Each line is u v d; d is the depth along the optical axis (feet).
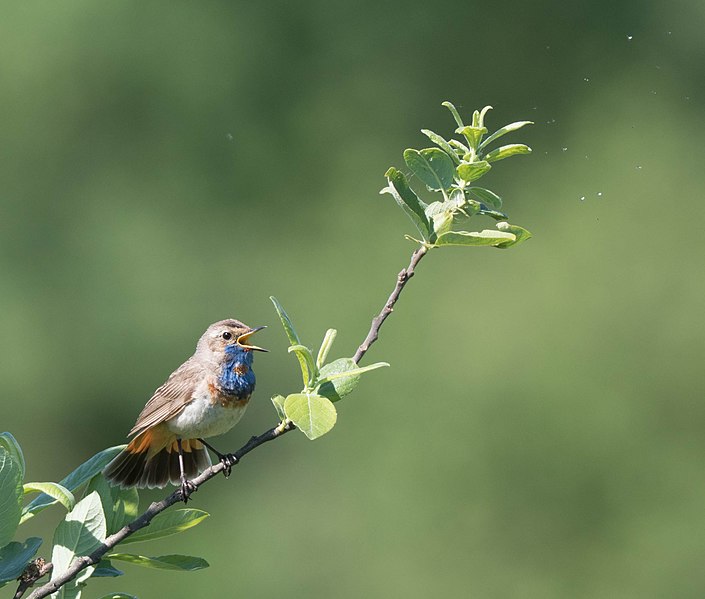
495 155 16.85
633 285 62.34
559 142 68.90
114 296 66.18
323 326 63.77
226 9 71.82
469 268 63.87
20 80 70.23
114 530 16.61
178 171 70.03
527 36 71.61
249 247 68.64
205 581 57.06
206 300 66.95
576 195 66.08
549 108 70.33
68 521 15.88
